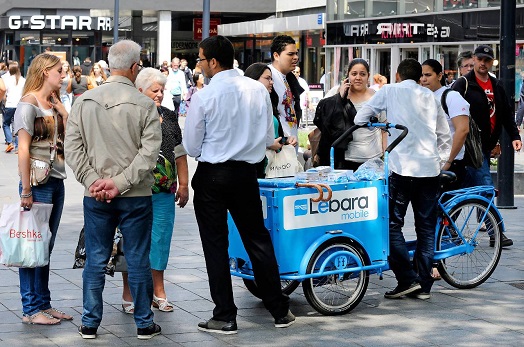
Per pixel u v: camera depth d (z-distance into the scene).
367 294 11.94
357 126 11.64
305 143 25.52
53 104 10.41
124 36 73.19
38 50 68.44
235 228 10.89
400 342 9.88
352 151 12.41
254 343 9.83
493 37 33.34
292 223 10.53
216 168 10.08
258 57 63.84
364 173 11.14
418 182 11.54
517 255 14.30
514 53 18.27
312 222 10.66
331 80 45.34
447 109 12.55
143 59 42.75
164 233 10.85
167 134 10.74
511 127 15.27
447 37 36.06
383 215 11.20
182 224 16.83
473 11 34.34
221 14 73.75
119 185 9.54
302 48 57.84
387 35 40.34
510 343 9.91
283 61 12.30
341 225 10.88
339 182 10.89
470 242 12.19
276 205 10.44
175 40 77.56
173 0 70.06
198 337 10.02
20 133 10.07
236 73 10.27
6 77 30.33
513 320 10.80
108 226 9.84
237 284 12.45
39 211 10.16
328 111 12.44
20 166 10.09
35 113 10.09
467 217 12.23
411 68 11.64
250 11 70.88
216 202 10.12
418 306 11.38
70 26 68.56
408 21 38.72
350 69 12.45
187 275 12.76
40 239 10.14
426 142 11.55
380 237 11.18
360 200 10.99
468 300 11.67
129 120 9.63
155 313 10.91
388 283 12.52
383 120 12.34
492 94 15.03
